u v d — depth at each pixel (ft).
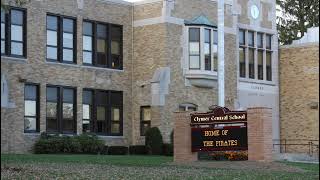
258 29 137.90
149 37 119.14
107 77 118.32
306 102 137.18
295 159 114.11
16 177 51.39
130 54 121.49
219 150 77.77
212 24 122.21
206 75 119.75
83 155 96.73
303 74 138.21
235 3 130.82
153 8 118.93
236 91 128.88
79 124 113.70
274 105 139.85
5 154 93.20
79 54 114.42
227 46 127.54
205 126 78.64
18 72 105.50
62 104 111.75
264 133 75.72
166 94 116.37
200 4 122.72
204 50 120.16
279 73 142.00
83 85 114.73
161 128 115.34
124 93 120.47
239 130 76.64
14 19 106.01
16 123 104.68
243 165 73.00
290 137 139.13
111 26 119.75
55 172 56.85
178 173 60.18
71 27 114.11
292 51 140.56
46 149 104.88
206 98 122.11
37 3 108.68
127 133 120.37
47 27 110.52
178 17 118.93
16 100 104.99
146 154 112.68
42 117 108.58
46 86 109.60
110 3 119.44
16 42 106.22
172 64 117.39
